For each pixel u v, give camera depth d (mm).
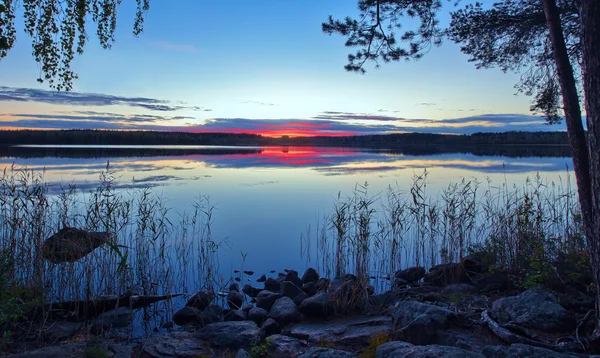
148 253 7441
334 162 39781
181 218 12156
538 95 8375
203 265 7926
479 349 3859
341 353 3855
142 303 6465
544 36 7781
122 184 18047
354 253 7723
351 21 7297
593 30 3635
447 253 7879
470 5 7867
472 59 8500
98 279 6277
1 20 4719
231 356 4383
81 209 9617
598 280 4012
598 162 3730
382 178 22703
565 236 6965
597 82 3650
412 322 4320
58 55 5383
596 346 3887
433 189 17172
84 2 5359
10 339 4672
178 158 42688
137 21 6363
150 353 4363
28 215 6527
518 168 28672
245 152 68938
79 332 5246
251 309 6031
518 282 6066
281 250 9633
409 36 7406
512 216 7039
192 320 5855
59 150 54406
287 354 4238
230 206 14539
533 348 3488
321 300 5680
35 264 5758
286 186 19688
